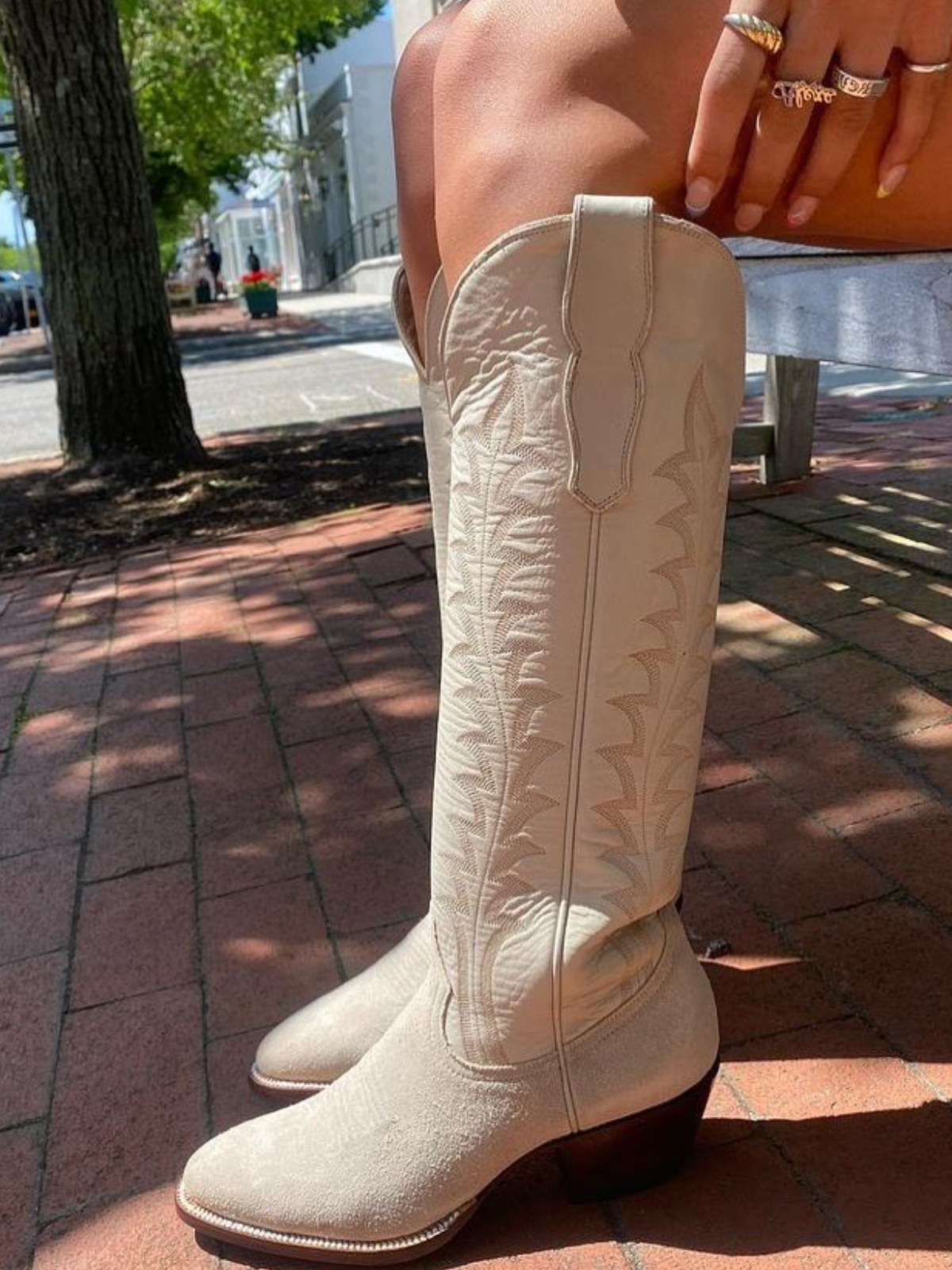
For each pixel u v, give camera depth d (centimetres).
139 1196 117
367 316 1856
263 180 4875
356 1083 105
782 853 162
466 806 94
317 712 242
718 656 231
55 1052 143
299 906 170
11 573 423
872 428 436
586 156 79
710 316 82
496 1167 100
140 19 1655
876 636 229
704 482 86
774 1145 110
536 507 84
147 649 302
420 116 91
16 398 1102
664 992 99
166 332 576
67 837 203
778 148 77
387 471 525
